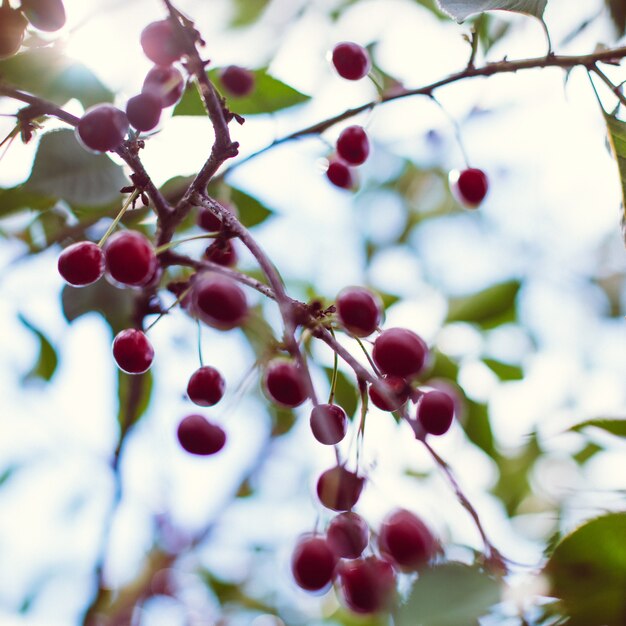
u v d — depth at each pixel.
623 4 0.79
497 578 0.57
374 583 0.61
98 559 0.78
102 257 0.65
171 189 0.74
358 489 0.62
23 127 0.64
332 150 0.75
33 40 0.69
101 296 0.75
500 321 0.86
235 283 0.65
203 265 0.66
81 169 0.71
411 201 1.02
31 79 0.70
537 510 0.81
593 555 0.58
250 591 0.93
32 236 0.77
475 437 0.80
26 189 0.71
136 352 0.66
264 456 0.89
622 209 0.69
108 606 0.85
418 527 0.61
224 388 0.68
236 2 0.78
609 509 0.60
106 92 0.71
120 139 0.63
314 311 0.63
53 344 0.81
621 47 0.69
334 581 0.64
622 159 0.69
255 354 0.79
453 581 0.57
